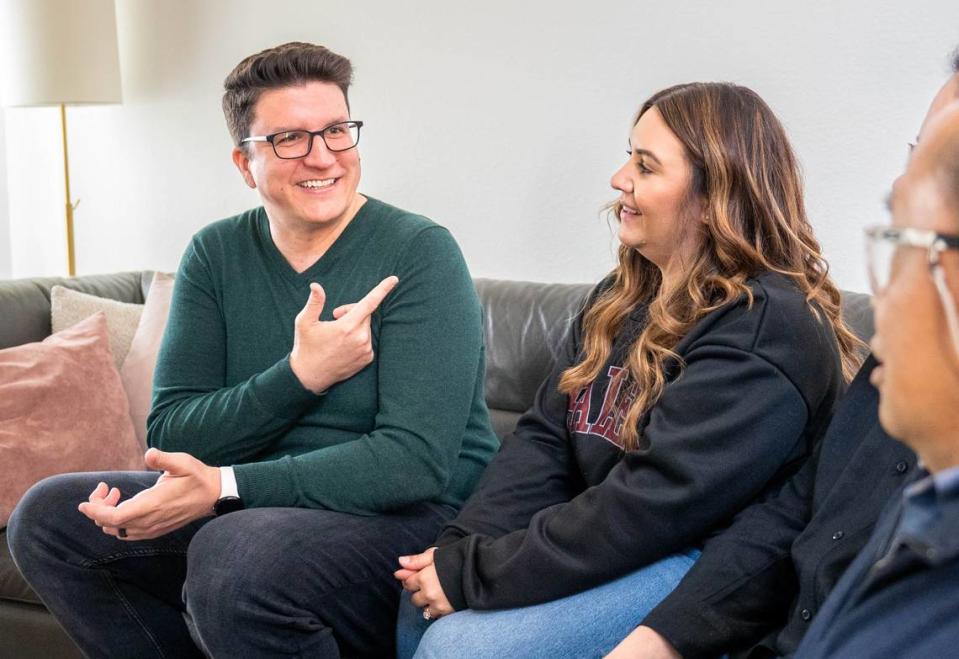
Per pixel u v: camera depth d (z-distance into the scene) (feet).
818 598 3.73
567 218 8.69
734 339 4.46
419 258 5.47
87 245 11.62
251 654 4.74
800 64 7.40
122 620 5.50
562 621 4.35
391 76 9.46
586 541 4.43
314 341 5.25
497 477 5.29
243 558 4.72
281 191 5.54
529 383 7.34
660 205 4.88
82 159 11.43
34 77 10.02
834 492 3.86
